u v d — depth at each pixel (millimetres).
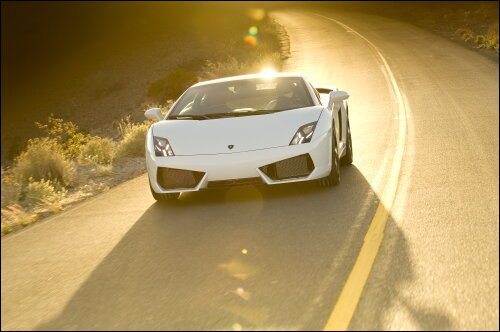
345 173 8719
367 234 5680
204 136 7551
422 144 10641
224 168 7207
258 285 4590
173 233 6391
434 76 22797
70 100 52594
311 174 7328
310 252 5285
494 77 21297
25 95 61375
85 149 12703
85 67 65125
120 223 7164
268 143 7320
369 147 10828
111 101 47438
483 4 63688
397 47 36062
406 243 5316
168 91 30109
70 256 6012
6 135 50281
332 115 8031
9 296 5004
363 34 46781
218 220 6715
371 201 6957
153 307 4367
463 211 6242
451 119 13352
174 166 7371
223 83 8859
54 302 4719
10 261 6102
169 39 68000
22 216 8234
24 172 10477
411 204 6699
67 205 9062
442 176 8008
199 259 5395
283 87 8484
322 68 29531
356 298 4152
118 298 4637
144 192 8977
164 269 5219
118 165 12094
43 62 69500
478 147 9945
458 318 3725
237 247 5637
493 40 32656
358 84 22734
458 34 41625
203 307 4258
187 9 95375
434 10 64688
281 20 71000
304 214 6613
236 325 3895
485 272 4461
